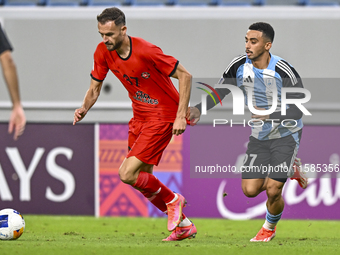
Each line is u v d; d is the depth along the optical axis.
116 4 34.03
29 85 30.11
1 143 27.56
